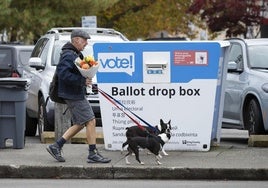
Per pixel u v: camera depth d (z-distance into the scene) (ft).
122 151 76.69
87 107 71.05
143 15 245.24
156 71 77.41
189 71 77.36
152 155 76.18
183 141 78.38
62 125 82.69
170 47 77.15
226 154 77.05
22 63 129.59
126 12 243.40
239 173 69.05
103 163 71.26
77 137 86.48
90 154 71.51
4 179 69.51
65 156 75.31
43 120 94.63
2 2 199.62
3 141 80.64
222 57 80.53
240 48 93.66
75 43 70.38
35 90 98.94
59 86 70.74
